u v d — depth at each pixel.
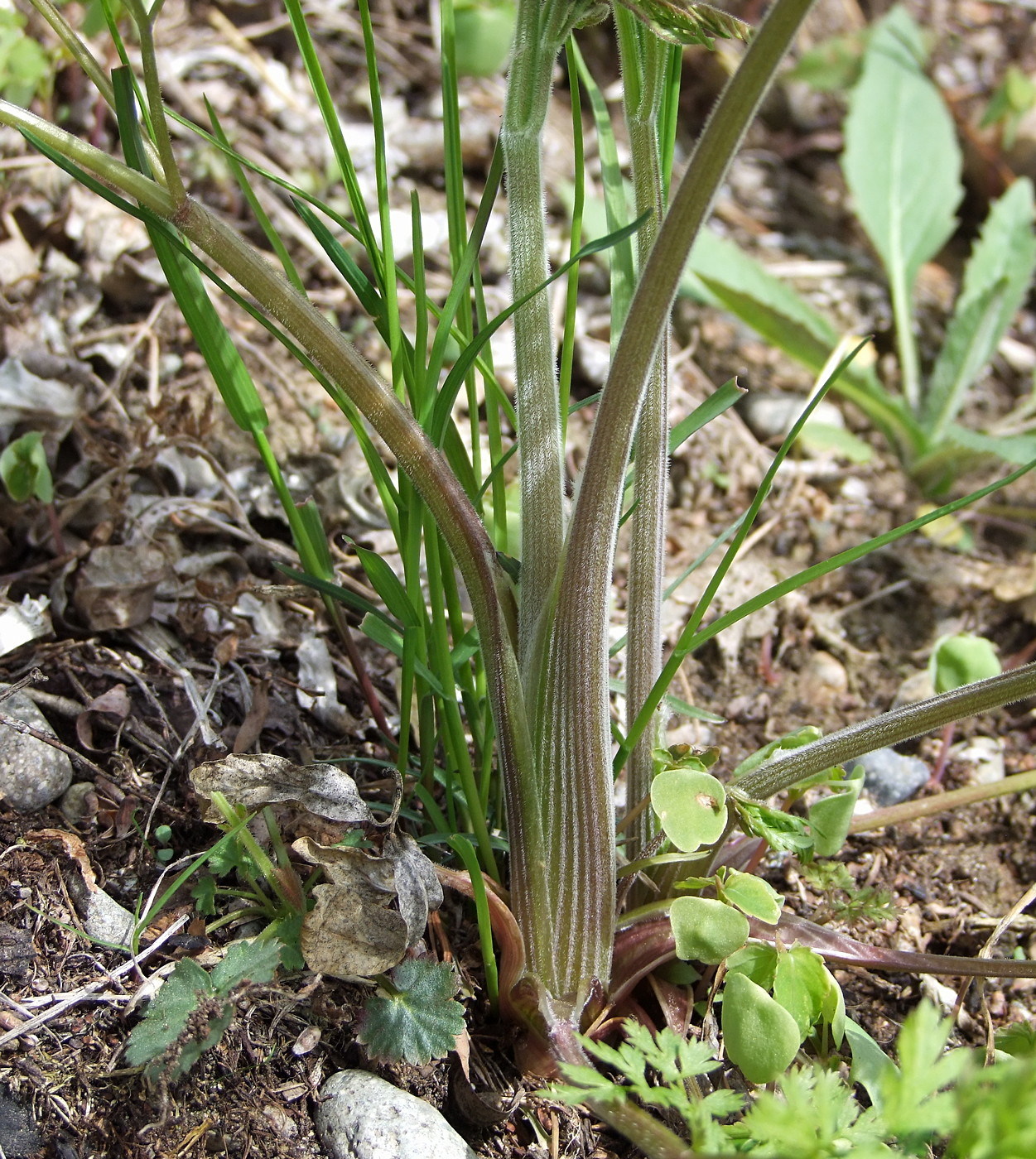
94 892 0.34
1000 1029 0.36
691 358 0.61
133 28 0.56
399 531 0.35
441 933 0.35
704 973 0.35
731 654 0.48
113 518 0.42
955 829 0.44
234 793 0.33
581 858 0.32
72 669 0.39
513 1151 0.33
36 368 0.45
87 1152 0.31
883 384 0.63
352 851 0.32
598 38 0.72
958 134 0.75
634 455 0.35
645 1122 0.29
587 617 0.31
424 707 0.36
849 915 0.36
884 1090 0.26
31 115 0.28
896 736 0.33
